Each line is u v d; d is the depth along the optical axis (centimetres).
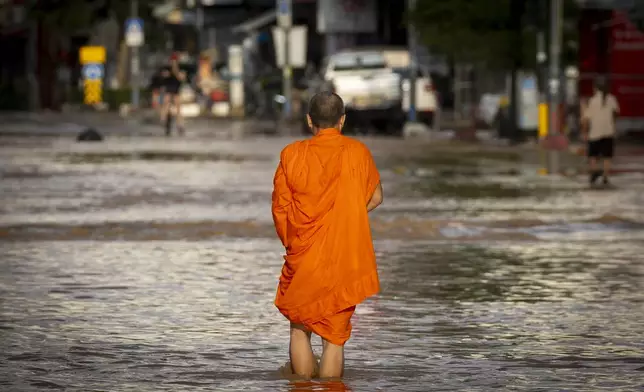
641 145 8369
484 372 1839
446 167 6419
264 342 2052
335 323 1720
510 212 4144
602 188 5156
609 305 2423
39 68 15175
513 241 3416
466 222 3828
